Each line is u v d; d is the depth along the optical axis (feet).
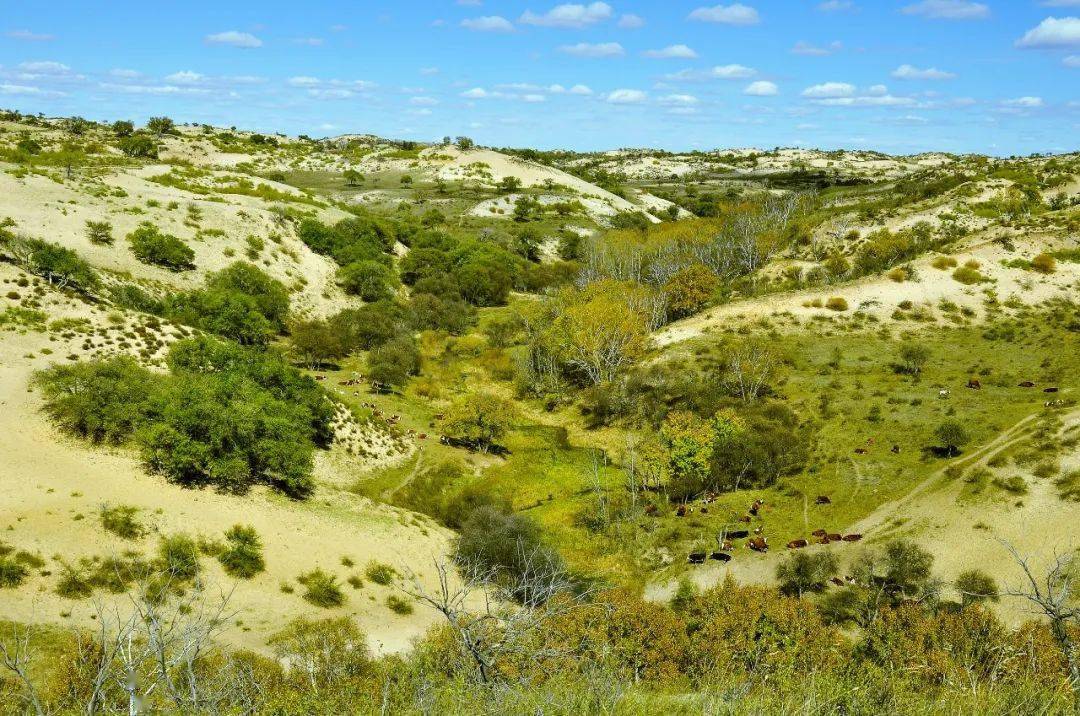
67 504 123.44
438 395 249.75
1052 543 130.72
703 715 29.07
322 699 39.06
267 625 110.73
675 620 92.27
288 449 150.61
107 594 107.86
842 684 31.50
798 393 227.81
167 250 286.05
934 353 251.19
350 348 285.64
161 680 31.27
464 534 155.53
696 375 246.88
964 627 86.33
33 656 85.30
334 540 140.97
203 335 211.82
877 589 128.57
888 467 176.96
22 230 263.90
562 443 222.07
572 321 270.05
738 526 163.02
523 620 36.35
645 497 182.39
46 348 174.40
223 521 133.80
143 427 144.77
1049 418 173.17
